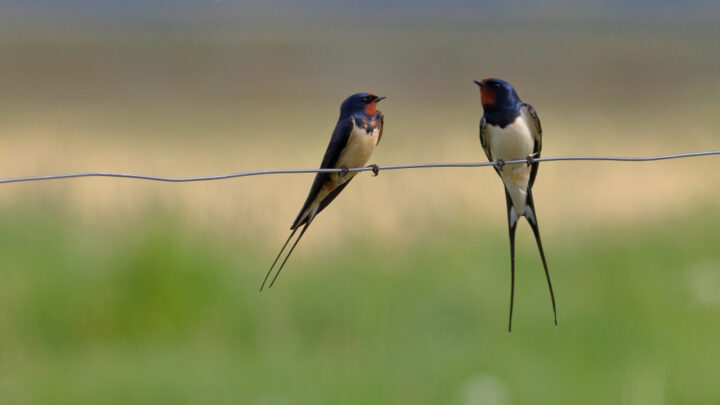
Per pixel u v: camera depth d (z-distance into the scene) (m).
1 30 83.81
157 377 10.34
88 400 9.96
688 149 27.36
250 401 9.84
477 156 23.67
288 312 11.56
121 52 68.38
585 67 63.72
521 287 12.49
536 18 113.25
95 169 24.91
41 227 11.84
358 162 9.12
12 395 10.02
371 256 12.91
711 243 13.71
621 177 21.14
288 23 99.94
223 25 91.69
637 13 117.12
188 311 11.39
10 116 37.56
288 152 28.42
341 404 9.79
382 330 11.44
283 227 15.34
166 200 12.73
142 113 40.66
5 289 11.19
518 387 10.17
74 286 11.26
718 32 86.56
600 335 11.27
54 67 60.56
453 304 11.81
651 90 52.84
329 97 53.06
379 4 134.00
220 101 48.31
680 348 10.93
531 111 9.03
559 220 15.79
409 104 49.00
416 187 16.50
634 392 9.94
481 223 14.63
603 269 12.87
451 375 10.34
